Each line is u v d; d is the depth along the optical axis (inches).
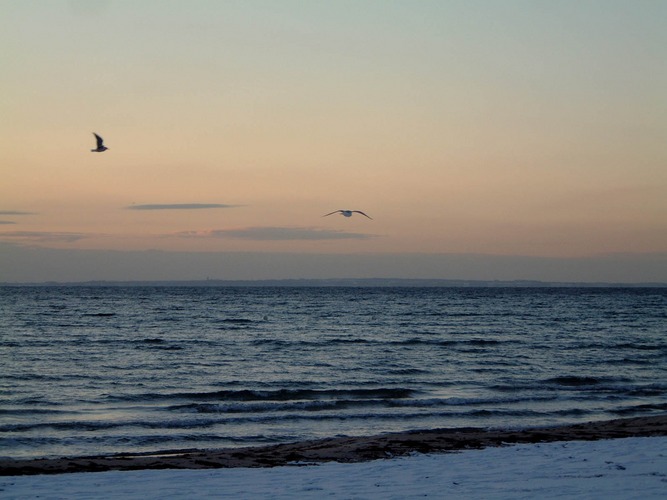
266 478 565.6
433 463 621.0
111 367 1544.0
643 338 2469.2
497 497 477.7
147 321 3287.4
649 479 525.7
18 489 531.5
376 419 958.4
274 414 989.2
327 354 1871.3
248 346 2081.7
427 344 2191.2
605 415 997.2
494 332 2755.9
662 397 1155.9
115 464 650.2
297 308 4950.8
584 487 501.7
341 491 511.2
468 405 1074.7
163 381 1338.6
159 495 506.9
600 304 6176.2
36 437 824.9
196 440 821.2
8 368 1505.9
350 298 7514.8
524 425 916.6
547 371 1525.6
